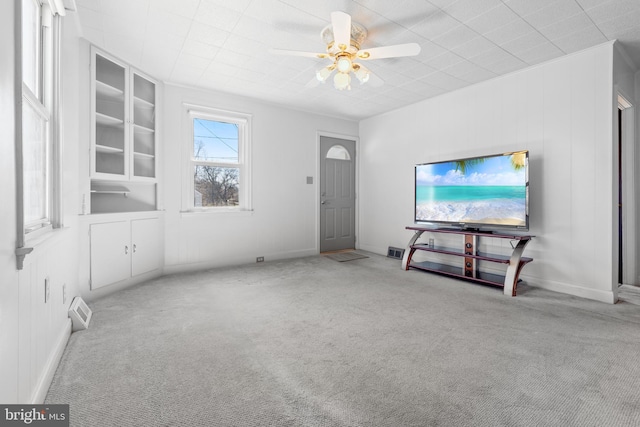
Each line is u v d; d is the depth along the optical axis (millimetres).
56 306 1826
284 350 1948
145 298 2949
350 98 4480
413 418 1336
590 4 2291
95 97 2951
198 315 2525
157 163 3750
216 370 1714
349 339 2105
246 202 4582
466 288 3324
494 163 3426
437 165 4016
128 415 1348
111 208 3412
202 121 4266
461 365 1771
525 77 3430
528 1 2262
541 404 1425
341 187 5594
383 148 5262
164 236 3887
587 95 2988
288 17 2492
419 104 4625
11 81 1104
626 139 3346
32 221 1662
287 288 3307
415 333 2199
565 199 3143
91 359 1817
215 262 4289
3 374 1017
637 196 3363
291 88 4090
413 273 3992
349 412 1376
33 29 1815
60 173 1990
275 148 4797
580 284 3057
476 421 1315
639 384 1581
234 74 3635
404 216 4926
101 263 2975
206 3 2326
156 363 1780
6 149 1059
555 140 3207
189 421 1318
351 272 4039
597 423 1303
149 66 3406
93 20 2549
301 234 5117
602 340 2086
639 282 3377
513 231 3525
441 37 2768
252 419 1333
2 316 1009
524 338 2117
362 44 2883
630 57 3109
